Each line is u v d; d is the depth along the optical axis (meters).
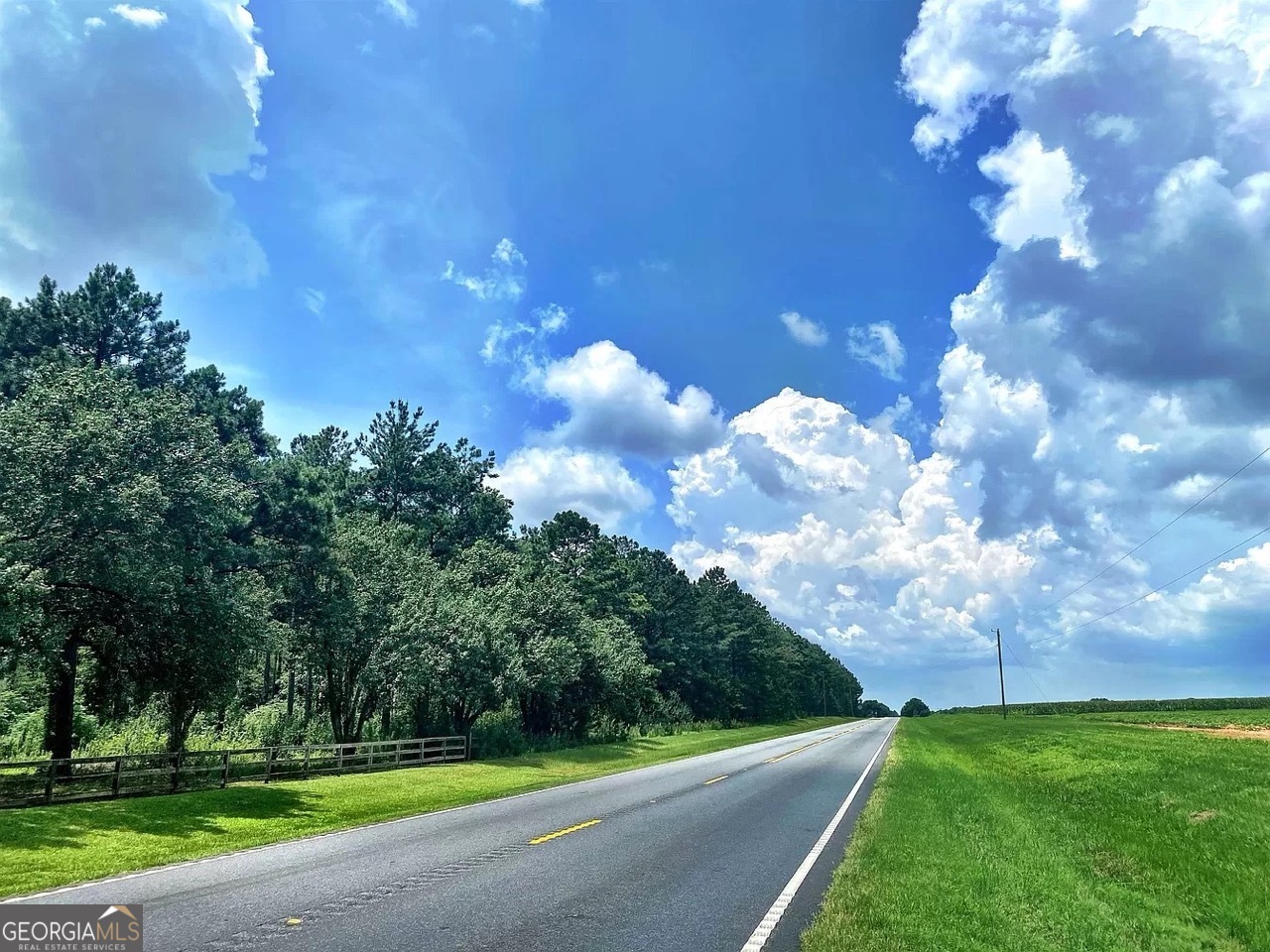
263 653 23.88
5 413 16.83
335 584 30.28
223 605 19.75
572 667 40.06
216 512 19.67
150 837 12.48
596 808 16.41
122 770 17.55
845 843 12.16
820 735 61.84
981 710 146.00
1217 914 8.67
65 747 21.94
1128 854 11.88
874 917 7.66
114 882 9.20
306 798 18.08
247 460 30.00
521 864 10.34
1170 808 15.72
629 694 49.41
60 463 16.55
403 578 33.31
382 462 56.50
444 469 60.47
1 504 16.03
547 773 26.92
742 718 98.81
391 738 34.28
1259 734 38.62
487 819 14.77
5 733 24.19
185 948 6.57
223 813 15.36
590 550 62.69
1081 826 14.70
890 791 19.11
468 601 35.12
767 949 6.76
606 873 9.79
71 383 18.09
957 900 8.41
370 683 30.95
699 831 13.25
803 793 19.31
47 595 16.33
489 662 33.78
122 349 30.56
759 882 9.35
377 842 12.17
